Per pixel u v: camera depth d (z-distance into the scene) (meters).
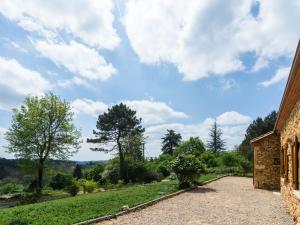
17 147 31.33
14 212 10.85
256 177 19.56
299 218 8.69
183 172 17.97
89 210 10.71
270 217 10.23
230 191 17.45
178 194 15.80
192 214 10.55
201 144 52.41
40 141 31.97
